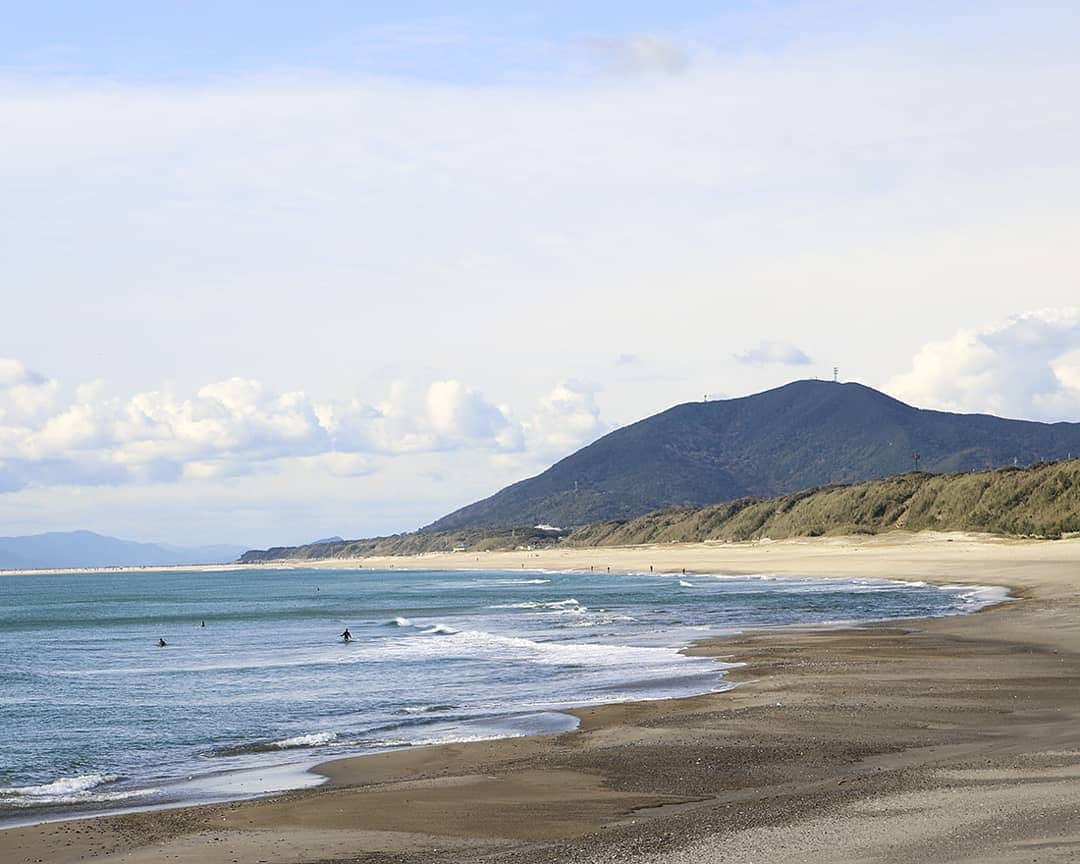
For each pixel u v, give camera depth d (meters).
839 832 14.16
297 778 22.36
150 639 68.75
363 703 34.16
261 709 33.97
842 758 20.89
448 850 15.64
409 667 43.78
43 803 21.20
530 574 177.75
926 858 12.61
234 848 16.17
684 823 15.76
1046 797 15.27
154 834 17.25
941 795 15.95
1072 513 132.62
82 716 33.56
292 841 16.48
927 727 23.78
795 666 36.69
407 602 102.62
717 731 24.62
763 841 14.00
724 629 54.28
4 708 35.66
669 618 64.19
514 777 20.67
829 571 119.19
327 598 120.12
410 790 19.84
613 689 33.88
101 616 98.69
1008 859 12.27
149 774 24.27
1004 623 49.00
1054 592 69.19
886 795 16.30
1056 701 26.33
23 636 73.94
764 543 191.25
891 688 29.97
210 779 23.05
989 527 144.88
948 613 58.91
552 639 53.53
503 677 38.81
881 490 186.25
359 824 17.42
